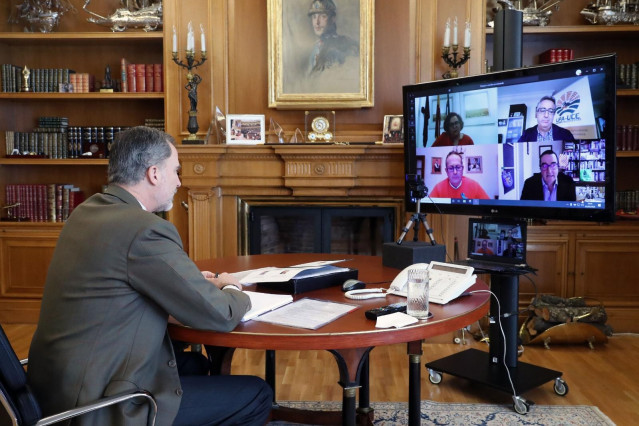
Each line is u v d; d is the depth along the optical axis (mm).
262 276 2172
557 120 2809
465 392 3225
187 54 4113
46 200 4680
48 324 1575
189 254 4223
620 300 4328
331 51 4301
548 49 4602
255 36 4387
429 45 4215
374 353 3893
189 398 1765
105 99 4832
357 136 4367
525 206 2975
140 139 1735
